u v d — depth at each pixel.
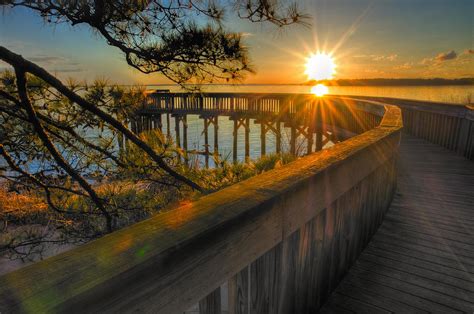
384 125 3.17
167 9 2.92
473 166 5.23
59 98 2.81
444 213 3.24
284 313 1.33
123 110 3.04
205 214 0.85
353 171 1.84
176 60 3.07
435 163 5.45
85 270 0.55
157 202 3.78
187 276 0.72
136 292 0.59
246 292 1.04
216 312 0.89
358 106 8.79
